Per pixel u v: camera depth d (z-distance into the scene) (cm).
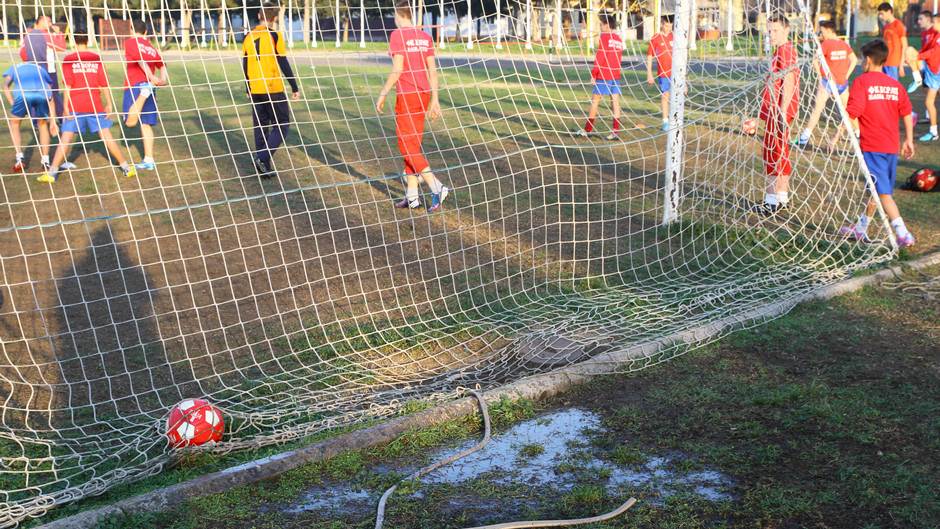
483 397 445
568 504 347
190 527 333
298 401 454
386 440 409
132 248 749
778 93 798
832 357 500
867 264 672
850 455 381
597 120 1411
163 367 500
